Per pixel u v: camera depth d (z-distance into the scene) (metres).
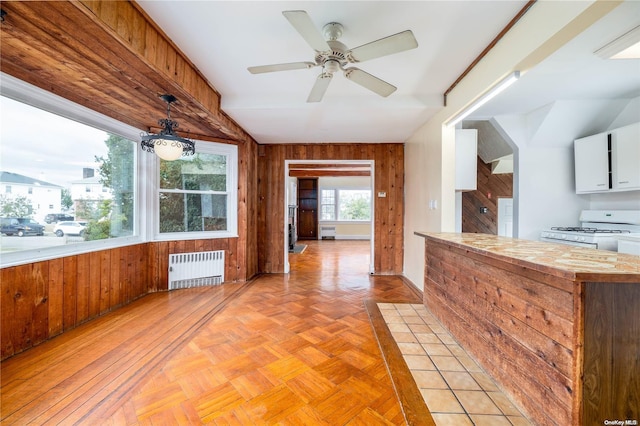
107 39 1.62
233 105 3.09
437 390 1.66
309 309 3.03
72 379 1.77
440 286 2.62
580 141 3.37
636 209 3.13
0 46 1.72
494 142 4.78
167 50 2.07
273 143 4.73
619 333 1.15
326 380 1.78
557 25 1.54
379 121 3.54
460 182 3.60
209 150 3.92
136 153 3.34
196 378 1.79
